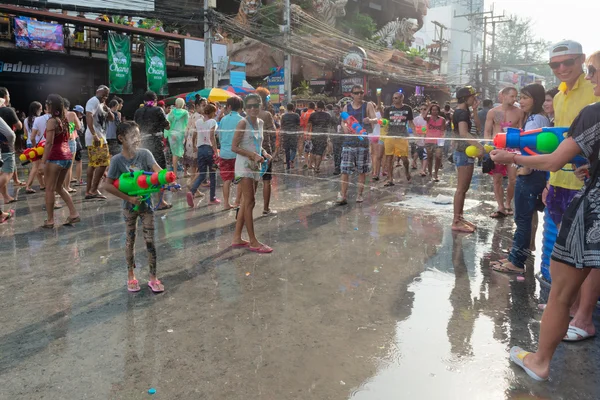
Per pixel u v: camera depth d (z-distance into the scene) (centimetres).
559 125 337
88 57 1769
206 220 607
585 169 251
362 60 2198
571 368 265
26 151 568
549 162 231
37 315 331
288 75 1706
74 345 289
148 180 334
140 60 1903
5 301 355
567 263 232
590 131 217
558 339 247
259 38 1525
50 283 391
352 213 659
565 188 339
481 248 491
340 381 250
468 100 530
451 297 363
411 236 538
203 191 815
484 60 3728
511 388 245
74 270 422
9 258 455
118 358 274
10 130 659
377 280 399
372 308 342
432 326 314
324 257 461
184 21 1271
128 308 343
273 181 959
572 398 236
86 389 243
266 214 645
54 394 239
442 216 641
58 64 1839
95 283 391
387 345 288
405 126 877
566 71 315
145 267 430
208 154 678
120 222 596
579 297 323
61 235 536
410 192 834
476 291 375
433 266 435
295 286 385
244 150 455
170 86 2303
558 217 350
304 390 242
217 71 1819
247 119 460
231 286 385
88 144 722
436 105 939
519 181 402
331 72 2381
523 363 260
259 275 410
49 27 1608
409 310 339
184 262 444
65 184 785
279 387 244
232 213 647
